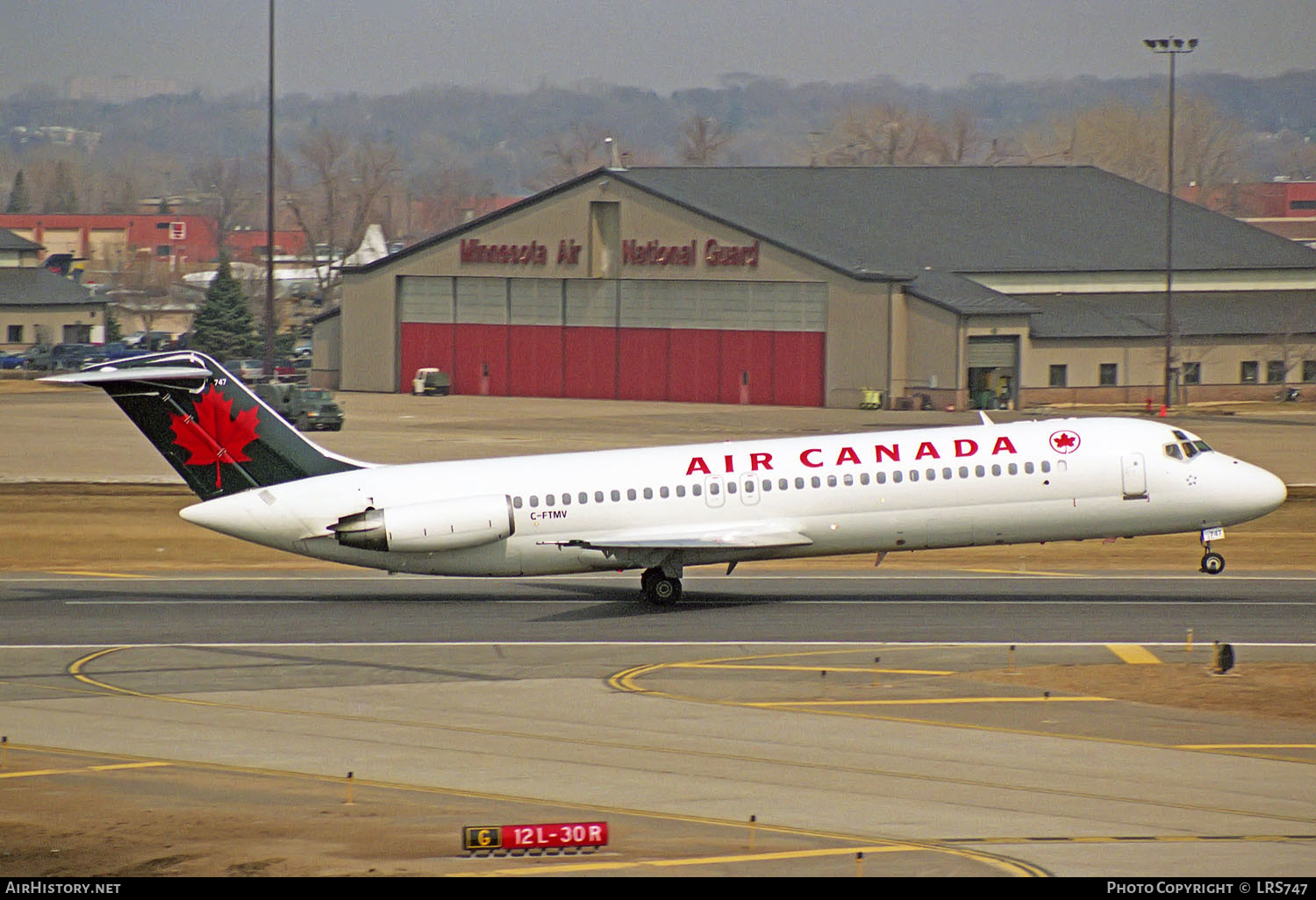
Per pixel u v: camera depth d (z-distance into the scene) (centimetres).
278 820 9644
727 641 15362
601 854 8988
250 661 14588
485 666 14300
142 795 10231
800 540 17162
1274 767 10856
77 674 14050
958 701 12794
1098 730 11869
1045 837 9312
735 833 9375
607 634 15788
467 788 10406
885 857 8906
